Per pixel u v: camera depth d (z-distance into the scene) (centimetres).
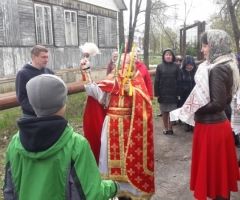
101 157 286
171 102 525
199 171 245
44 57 345
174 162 418
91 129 306
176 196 324
